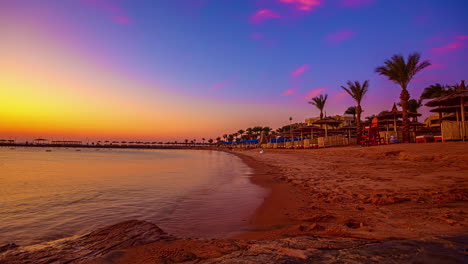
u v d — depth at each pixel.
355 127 39.06
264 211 5.19
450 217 3.61
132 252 2.68
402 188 6.39
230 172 15.19
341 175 10.02
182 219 4.88
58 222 4.95
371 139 22.94
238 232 3.84
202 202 6.49
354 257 1.63
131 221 3.98
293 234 3.47
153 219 4.96
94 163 26.08
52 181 11.25
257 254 2.07
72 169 18.31
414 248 1.70
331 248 2.12
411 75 23.06
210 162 27.72
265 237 3.41
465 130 16.05
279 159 25.23
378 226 3.46
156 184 10.10
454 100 17.98
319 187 7.57
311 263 1.63
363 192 6.27
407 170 9.96
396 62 23.12
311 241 2.48
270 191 7.70
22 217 5.34
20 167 20.31
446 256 1.47
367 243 2.23
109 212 5.66
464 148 12.11
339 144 32.38
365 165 12.97
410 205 4.62
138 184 10.12
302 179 9.63
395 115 27.00
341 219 4.09
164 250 2.69
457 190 5.54
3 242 3.79
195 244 2.88
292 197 6.48
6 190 8.84
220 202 6.43
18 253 3.02
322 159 19.36
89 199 7.14
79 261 2.65
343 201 5.51
